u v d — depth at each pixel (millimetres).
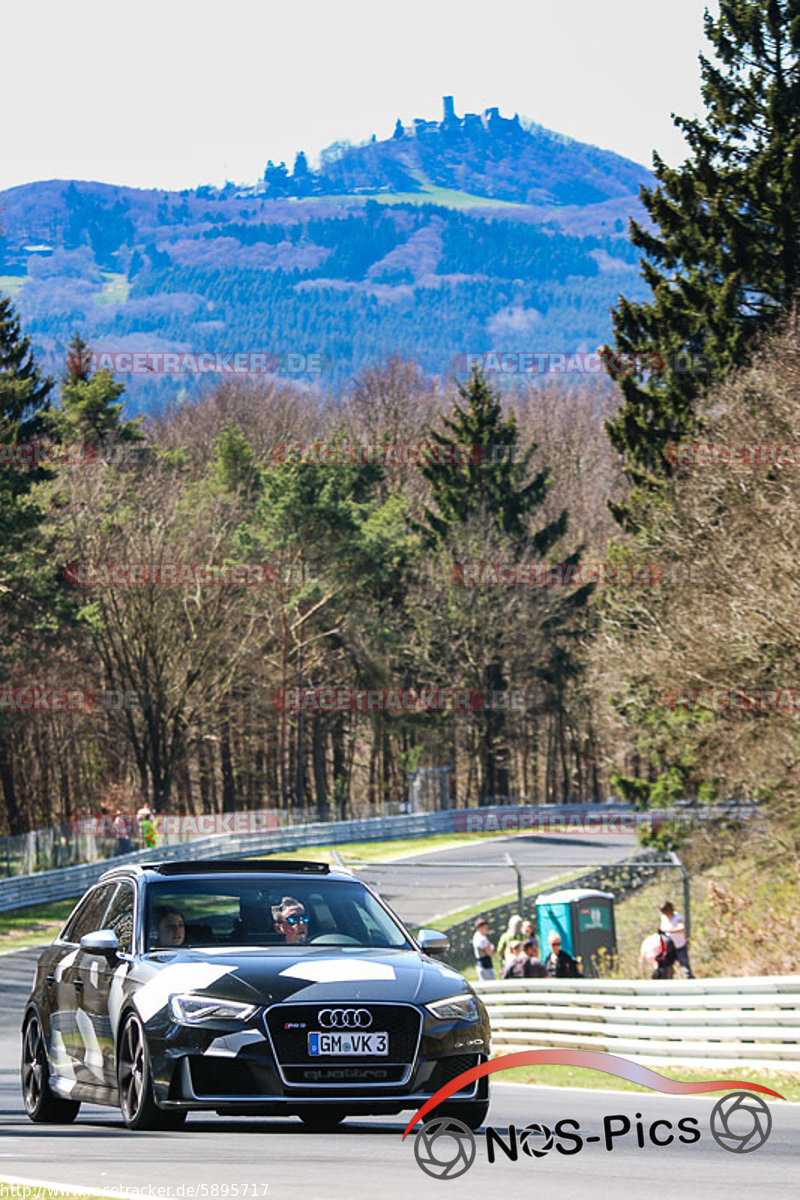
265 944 24234
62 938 28219
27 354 172125
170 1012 22188
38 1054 27656
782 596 77938
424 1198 17703
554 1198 17812
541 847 160875
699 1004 42500
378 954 23656
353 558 193125
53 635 156125
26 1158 21578
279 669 194625
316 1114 22578
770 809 79562
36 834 125938
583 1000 48000
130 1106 23109
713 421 97125
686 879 74188
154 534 171000
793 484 81125
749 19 115375
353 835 166625
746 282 113375
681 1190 18609
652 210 117000
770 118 114438
